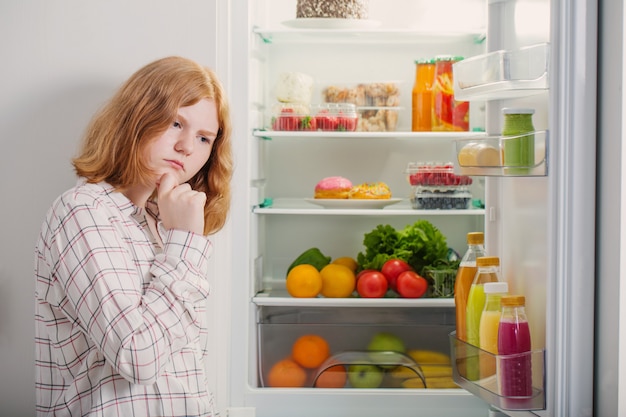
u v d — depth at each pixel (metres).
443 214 2.58
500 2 2.13
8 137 1.92
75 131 1.92
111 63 1.92
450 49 2.61
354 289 2.36
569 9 1.62
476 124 2.54
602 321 1.64
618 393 1.58
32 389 1.92
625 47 1.55
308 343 2.25
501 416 2.09
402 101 2.59
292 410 2.14
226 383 2.03
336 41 2.51
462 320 1.96
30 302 1.92
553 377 1.67
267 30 2.28
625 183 1.56
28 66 1.92
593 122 1.63
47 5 1.92
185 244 1.36
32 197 1.92
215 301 1.99
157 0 1.92
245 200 2.07
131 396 1.35
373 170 2.66
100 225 1.31
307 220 2.66
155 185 1.47
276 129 2.34
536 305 1.84
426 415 2.16
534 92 1.79
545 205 1.78
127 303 1.27
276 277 2.66
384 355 2.24
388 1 2.61
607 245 1.62
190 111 1.44
